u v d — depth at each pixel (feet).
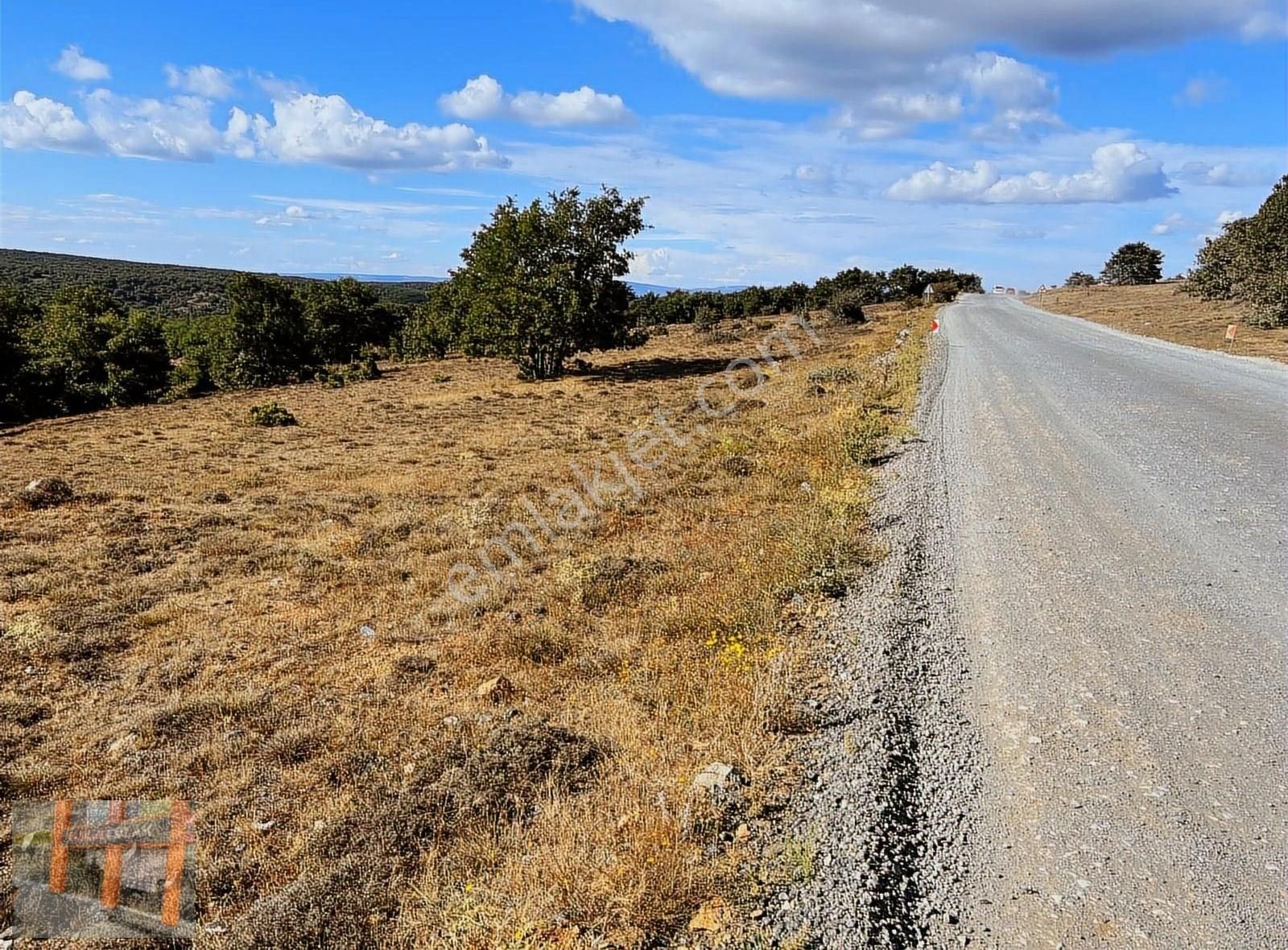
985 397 53.83
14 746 17.66
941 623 19.58
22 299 134.41
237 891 13.04
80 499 42.96
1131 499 28.68
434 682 20.48
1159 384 56.29
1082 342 92.84
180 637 23.90
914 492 31.19
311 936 11.37
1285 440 36.45
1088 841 11.70
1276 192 108.17
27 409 107.65
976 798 12.87
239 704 19.24
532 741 15.83
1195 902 10.44
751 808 12.64
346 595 27.30
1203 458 33.83
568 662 20.53
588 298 104.78
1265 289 94.27
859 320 147.95
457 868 12.55
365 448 61.26
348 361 174.91
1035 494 30.25
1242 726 14.37
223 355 148.87
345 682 20.77
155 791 15.88
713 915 10.47
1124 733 14.38
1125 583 21.22
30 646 22.77
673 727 15.89
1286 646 17.25
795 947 9.86
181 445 66.08
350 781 16.07
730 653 18.28
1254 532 24.35
